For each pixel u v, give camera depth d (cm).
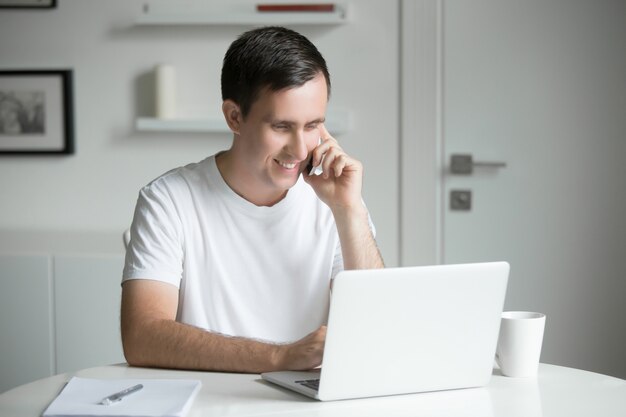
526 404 180
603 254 431
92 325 420
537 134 431
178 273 228
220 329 234
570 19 427
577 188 430
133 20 443
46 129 448
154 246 226
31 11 448
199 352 204
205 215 234
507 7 429
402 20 432
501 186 435
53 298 421
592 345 434
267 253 236
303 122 213
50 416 169
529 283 436
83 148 450
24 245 440
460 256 438
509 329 201
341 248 238
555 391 190
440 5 432
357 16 434
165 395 179
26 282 422
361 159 438
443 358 189
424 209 437
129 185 449
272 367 199
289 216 237
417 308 184
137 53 445
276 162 218
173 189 234
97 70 447
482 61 431
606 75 426
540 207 433
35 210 454
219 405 178
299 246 238
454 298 187
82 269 419
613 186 429
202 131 444
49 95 446
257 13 432
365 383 183
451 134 435
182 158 447
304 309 237
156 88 436
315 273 239
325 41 437
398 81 435
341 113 436
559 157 431
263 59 211
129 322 213
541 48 429
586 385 195
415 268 182
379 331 182
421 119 434
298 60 211
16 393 187
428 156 435
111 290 418
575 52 427
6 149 450
